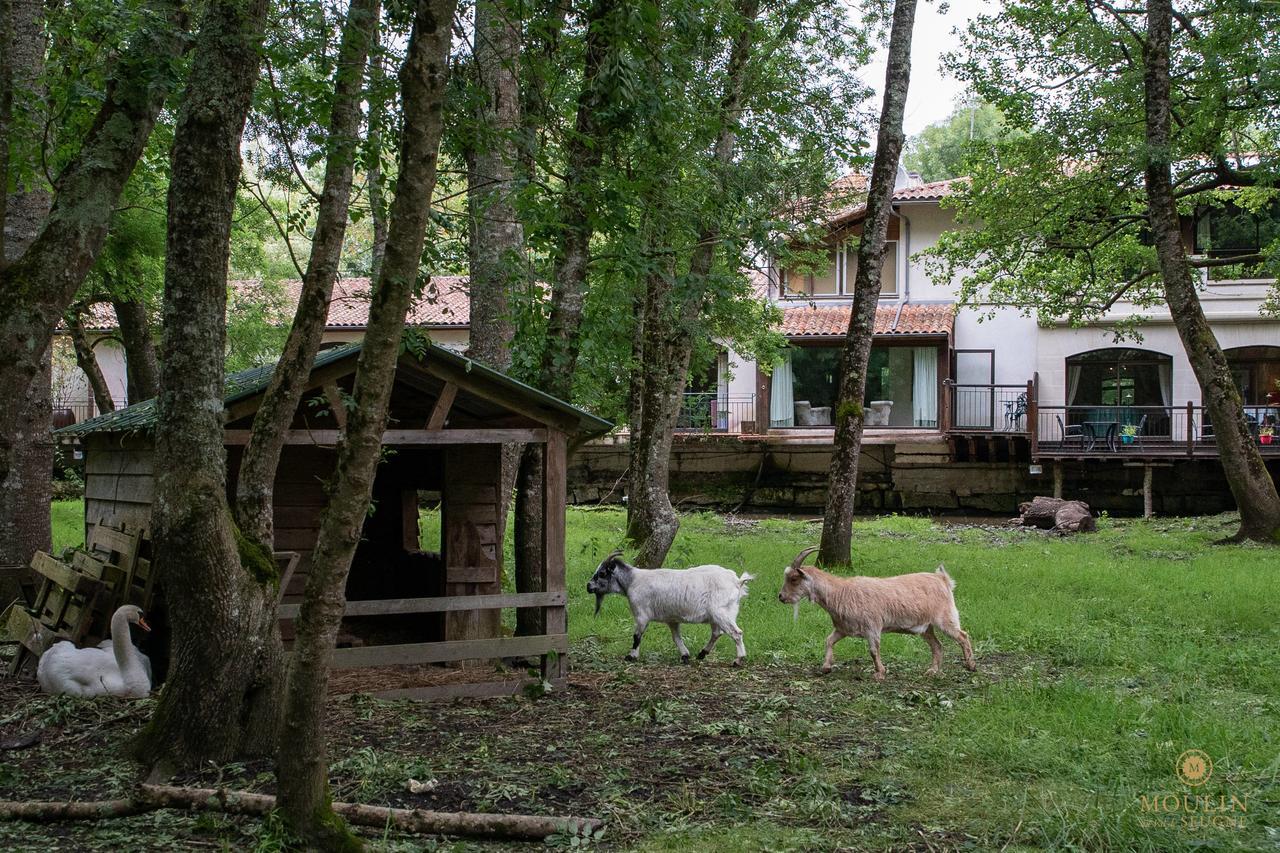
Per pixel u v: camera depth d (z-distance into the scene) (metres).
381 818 5.18
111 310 29.30
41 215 10.60
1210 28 19.62
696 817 5.43
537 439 8.19
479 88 8.12
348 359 7.61
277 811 4.73
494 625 8.91
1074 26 19.73
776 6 13.61
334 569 4.62
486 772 6.06
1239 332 27.03
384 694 7.75
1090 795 5.61
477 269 11.09
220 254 6.20
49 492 12.34
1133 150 18.83
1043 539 20.47
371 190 7.18
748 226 11.40
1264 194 22.89
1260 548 17.92
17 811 5.26
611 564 9.38
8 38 6.35
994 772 6.07
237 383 9.05
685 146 10.18
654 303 15.01
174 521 6.06
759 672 8.91
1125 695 7.72
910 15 14.59
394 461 11.70
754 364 30.16
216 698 6.12
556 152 9.02
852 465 15.05
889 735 6.85
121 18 7.02
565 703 7.75
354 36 6.37
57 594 8.62
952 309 25.34
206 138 6.10
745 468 29.25
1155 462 25.42
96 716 7.02
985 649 9.84
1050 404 28.09
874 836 5.13
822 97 13.96
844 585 8.64
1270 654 9.08
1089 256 22.73
